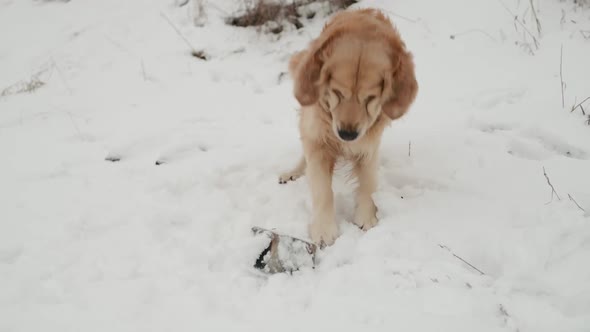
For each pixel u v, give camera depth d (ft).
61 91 13.44
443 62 13.12
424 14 14.14
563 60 12.54
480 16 13.76
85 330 9.68
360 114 10.11
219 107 12.82
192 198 11.07
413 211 10.68
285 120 12.51
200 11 15.58
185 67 13.84
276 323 9.70
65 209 10.88
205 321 9.73
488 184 10.96
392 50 10.25
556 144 11.46
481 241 10.29
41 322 9.74
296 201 11.04
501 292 9.81
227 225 10.73
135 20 16.01
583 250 10.03
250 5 15.25
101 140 12.14
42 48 15.10
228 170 11.52
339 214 11.00
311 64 10.32
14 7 17.93
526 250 10.09
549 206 10.52
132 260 10.27
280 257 10.28
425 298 9.81
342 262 10.26
